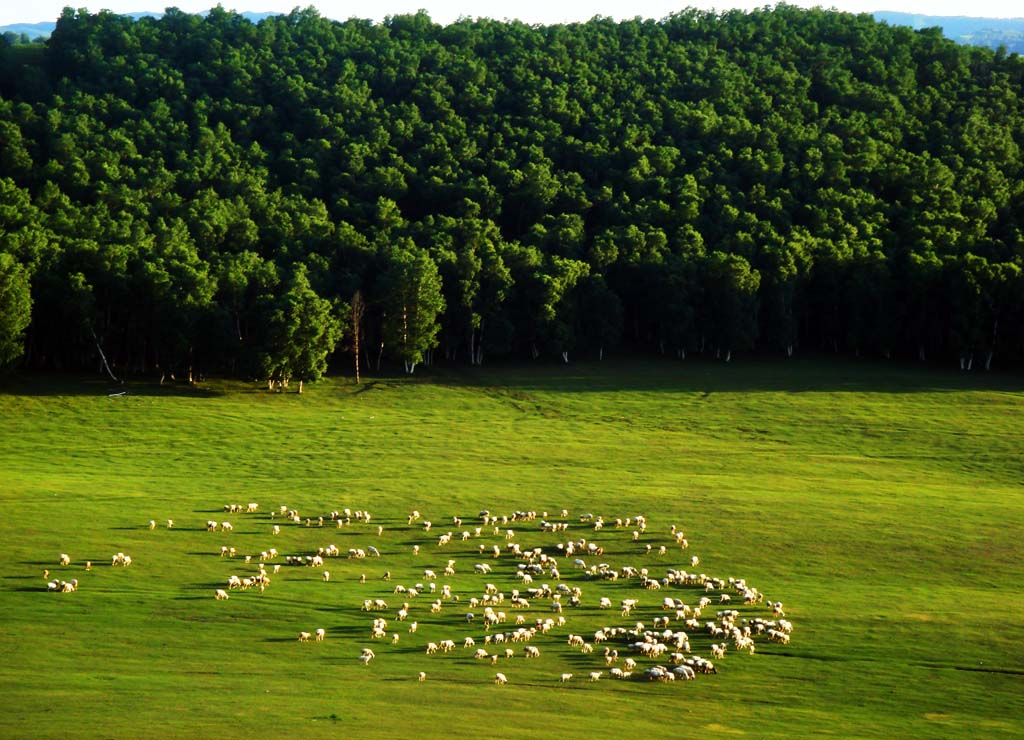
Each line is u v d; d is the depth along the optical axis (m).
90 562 85.81
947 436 144.25
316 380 165.88
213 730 54.00
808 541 99.50
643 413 156.50
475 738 53.97
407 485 117.00
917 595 84.62
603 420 152.62
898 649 72.19
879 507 111.25
